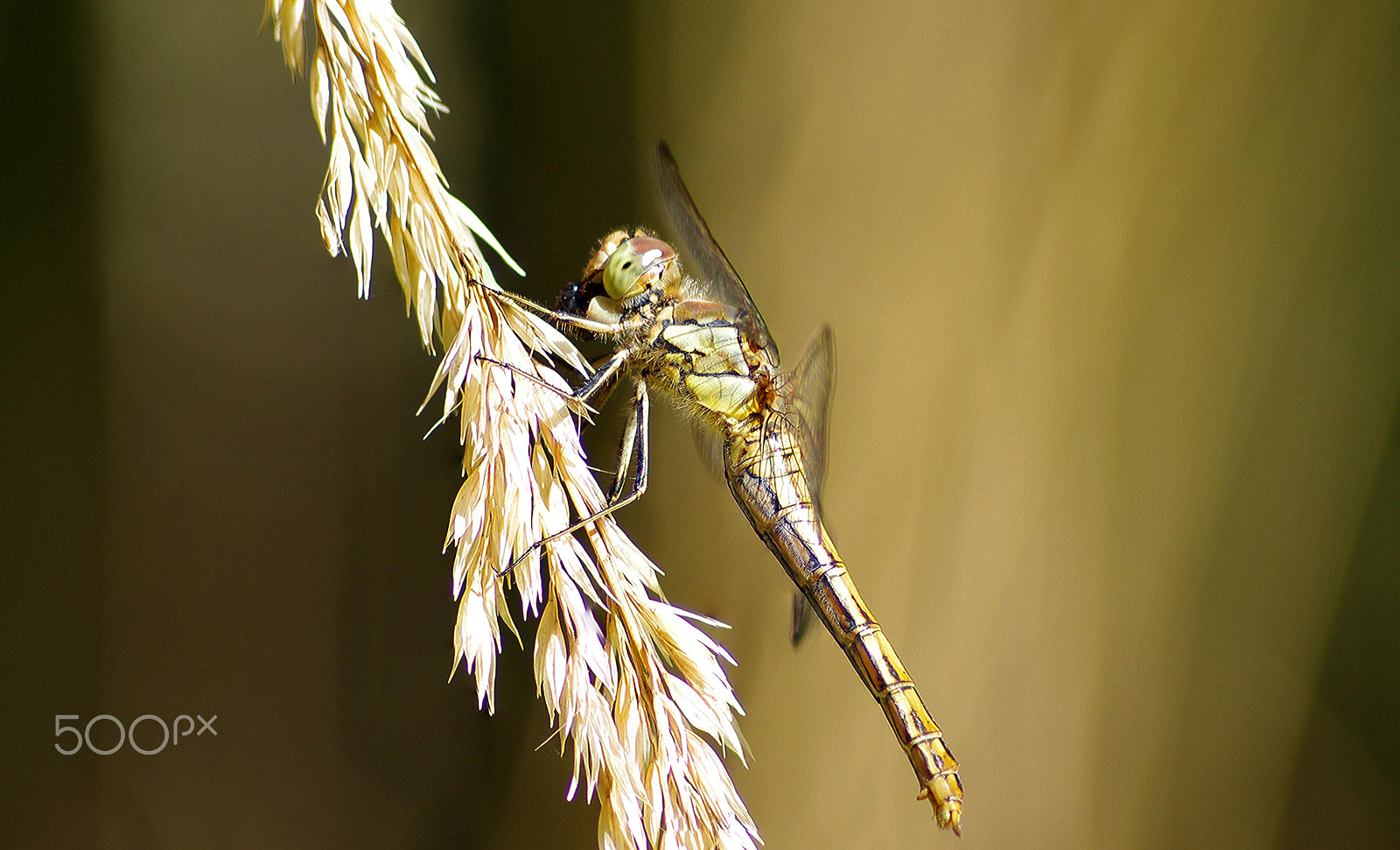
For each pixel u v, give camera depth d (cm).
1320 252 59
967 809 59
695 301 58
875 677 58
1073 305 59
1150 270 59
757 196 59
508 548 56
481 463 56
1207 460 59
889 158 59
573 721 56
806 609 58
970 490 59
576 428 56
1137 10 59
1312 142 59
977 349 59
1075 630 59
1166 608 59
